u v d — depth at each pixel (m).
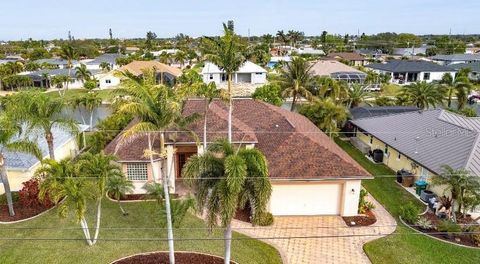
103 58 122.06
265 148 28.12
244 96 71.62
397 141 33.62
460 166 25.78
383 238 23.00
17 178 29.06
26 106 25.14
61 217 19.44
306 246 22.22
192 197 24.25
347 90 51.12
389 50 159.50
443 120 34.81
